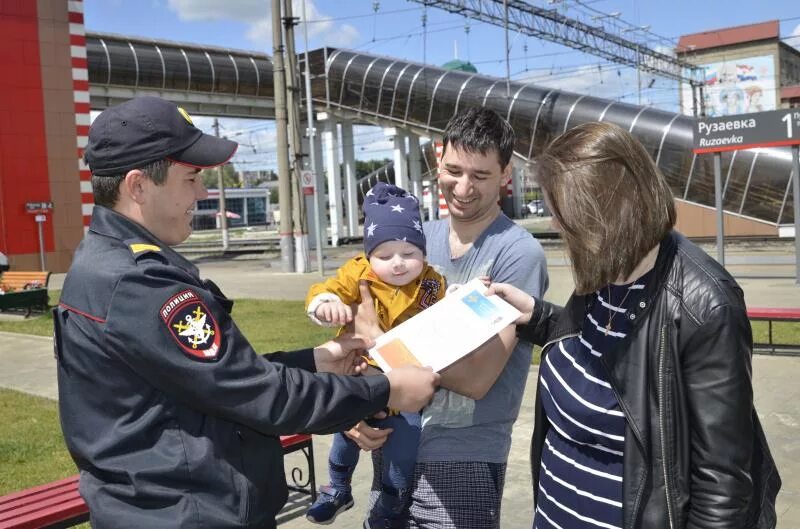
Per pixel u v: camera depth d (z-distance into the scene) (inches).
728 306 61.1
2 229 913.5
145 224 67.6
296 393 63.3
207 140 68.2
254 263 1153.4
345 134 1626.5
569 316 74.9
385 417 89.0
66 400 64.1
